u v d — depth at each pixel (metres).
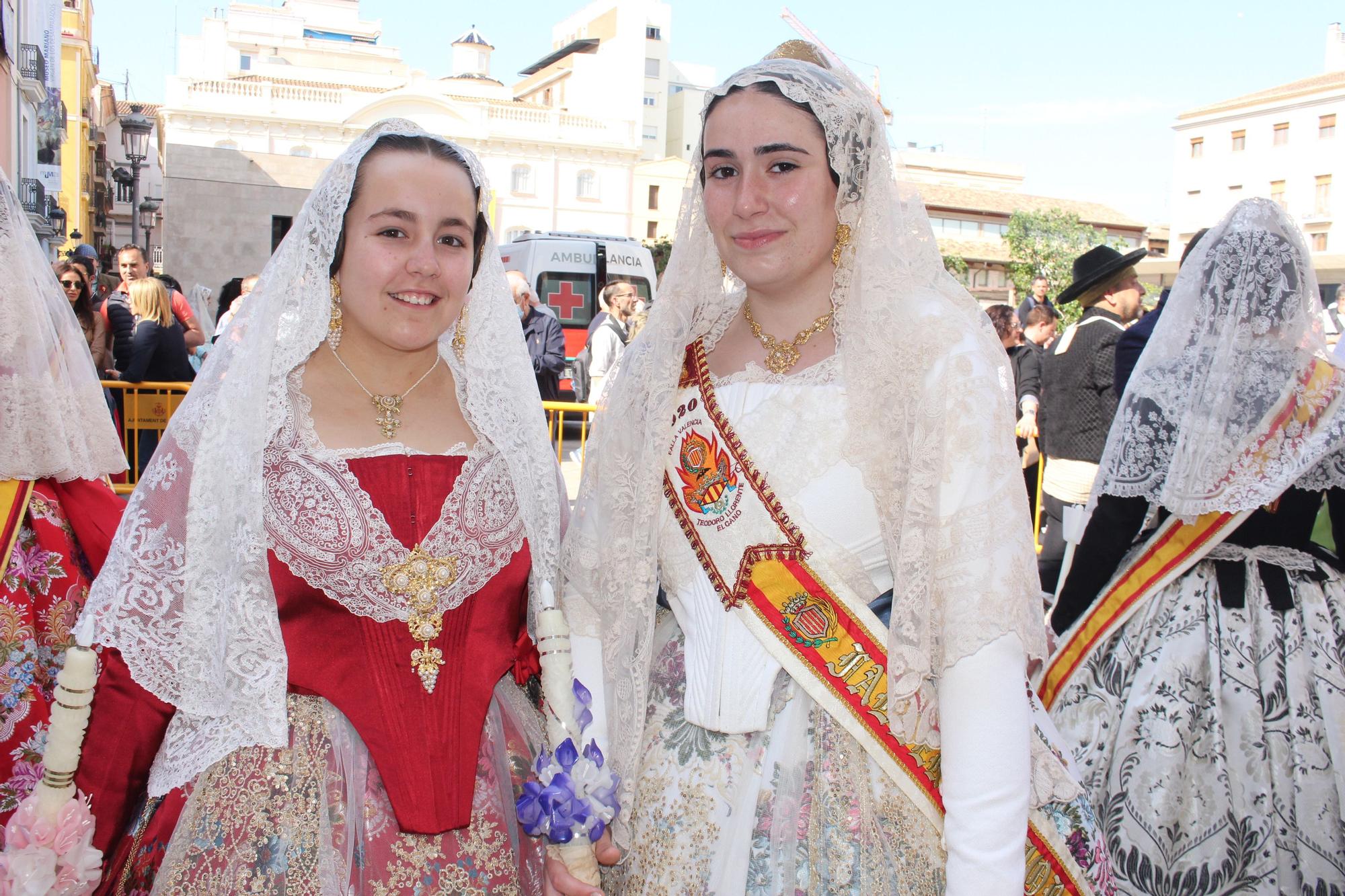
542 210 39.41
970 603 1.48
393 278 1.77
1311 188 40.94
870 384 1.61
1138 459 2.62
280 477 1.74
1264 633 2.59
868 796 1.63
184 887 1.64
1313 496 2.65
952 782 1.50
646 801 1.73
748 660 1.68
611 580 1.81
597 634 1.93
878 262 1.62
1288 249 2.52
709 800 1.67
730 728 1.68
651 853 1.70
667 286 1.81
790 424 1.68
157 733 1.77
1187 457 2.52
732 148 1.67
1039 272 35.47
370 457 1.81
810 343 1.75
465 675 1.85
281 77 40.34
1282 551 2.66
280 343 1.75
